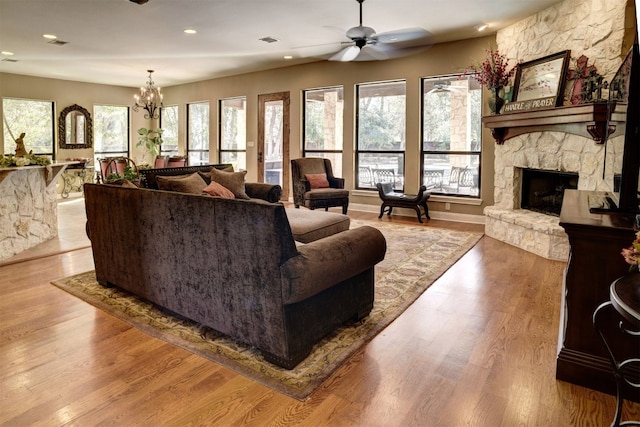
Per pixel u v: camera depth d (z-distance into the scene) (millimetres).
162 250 2736
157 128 11148
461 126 6480
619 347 1953
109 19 5207
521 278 3695
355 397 1958
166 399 1940
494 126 5336
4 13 4977
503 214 5109
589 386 2010
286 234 2104
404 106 7008
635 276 1630
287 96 8305
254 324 2275
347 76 7449
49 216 5152
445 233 5598
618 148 2426
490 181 6219
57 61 7699
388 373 2164
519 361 2275
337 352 2377
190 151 10500
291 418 1808
